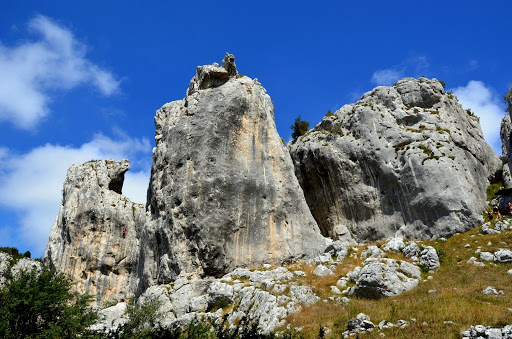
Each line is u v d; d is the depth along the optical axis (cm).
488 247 3444
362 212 4356
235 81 4316
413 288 3006
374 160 4381
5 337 2538
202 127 4012
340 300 2925
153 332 2448
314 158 4734
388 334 2292
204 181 3791
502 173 4550
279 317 2811
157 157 4147
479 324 2233
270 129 4272
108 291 5344
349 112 4850
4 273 4291
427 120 4512
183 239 3666
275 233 3878
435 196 3966
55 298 2777
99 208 5622
